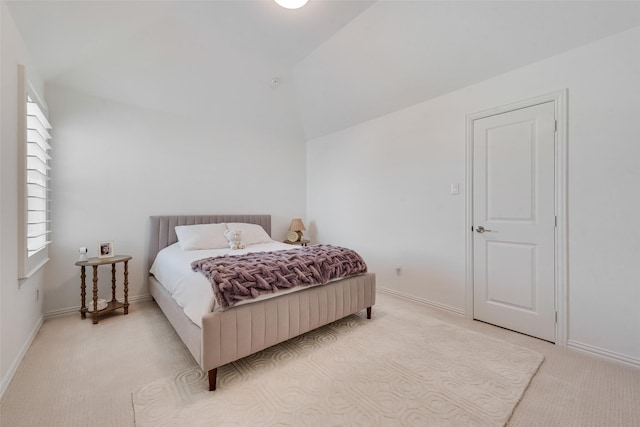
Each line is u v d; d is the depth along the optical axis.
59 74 2.59
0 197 1.56
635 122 1.79
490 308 2.52
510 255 2.39
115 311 2.83
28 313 2.08
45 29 1.99
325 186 4.44
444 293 2.86
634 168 1.81
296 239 4.35
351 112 3.67
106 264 2.81
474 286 2.63
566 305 2.07
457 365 1.84
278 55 3.07
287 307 1.99
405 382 1.66
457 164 2.74
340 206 4.17
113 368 1.80
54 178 2.67
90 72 2.69
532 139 2.24
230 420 1.36
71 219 2.76
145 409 1.42
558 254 2.12
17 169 1.82
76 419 1.35
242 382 1.66
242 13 2.43
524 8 1.96
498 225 2.46
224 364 1.74
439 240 2.90
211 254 2.76
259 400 1.50
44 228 2.38
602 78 1.90
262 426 1.32
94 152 2.88
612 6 1.76
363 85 3.19
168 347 2.08
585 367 1.82
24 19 1.81
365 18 2.47
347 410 1.43
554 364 1.86
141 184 3.18
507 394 1.55
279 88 3.64
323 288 2.26
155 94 3.13
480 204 2.58
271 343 1.90
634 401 1.49
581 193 2.01
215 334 1.61
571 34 1.96
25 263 1.86
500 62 2.32
